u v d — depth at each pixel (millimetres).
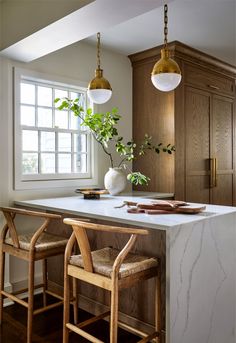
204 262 1832
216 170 3965
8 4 2463
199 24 2822
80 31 2170
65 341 1852
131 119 3777
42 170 3047
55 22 2023
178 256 1646
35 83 2963
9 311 2535
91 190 3006
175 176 3396
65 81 3105
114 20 1998
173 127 3387
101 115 3023
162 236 1978
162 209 2043
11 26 2426
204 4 2457
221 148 4070
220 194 4062
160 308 1866
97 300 2441
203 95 3758
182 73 3443
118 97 3615
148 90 3613
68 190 3145
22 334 2193
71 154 3279
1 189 2633
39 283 2932
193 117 3623
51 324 2340
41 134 3035
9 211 2146
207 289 1867
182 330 1682
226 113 4160
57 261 2836
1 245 2309
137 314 2146
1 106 2629
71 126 3273
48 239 2297
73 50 3180
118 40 3203
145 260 1796
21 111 2877
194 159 3645
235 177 4375
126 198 2861
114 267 1577
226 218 2021
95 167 3391
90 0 1800
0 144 2623
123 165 3688
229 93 4199
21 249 2141
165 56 2131
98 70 2574
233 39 3168
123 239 2203
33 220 2857
